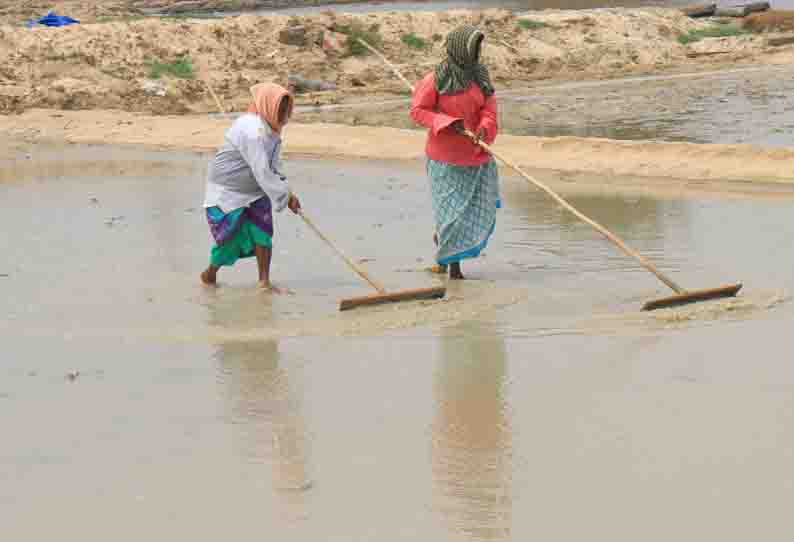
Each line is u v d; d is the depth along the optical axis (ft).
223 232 72.69
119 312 67.67
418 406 49.37
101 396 51.88
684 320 61.82
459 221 73.46
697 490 39.58
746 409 47.42
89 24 221.25
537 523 37.45
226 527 37.88
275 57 229.45
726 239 83.46
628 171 114.11
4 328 64.54
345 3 524.11
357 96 216.74
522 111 187.11
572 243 84.79
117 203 107.45
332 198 107.86
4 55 205.57
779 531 36.27
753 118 163.84
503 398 50.08
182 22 229.04
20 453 45.03
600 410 48.08
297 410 49.37
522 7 446.19
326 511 38.91
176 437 46.39
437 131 71.97
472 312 65.31
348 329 62.34
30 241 90.22
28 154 145.79
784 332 58.65
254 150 70.49
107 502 40.14
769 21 312.09
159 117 173.17
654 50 273.33
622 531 36.68
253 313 66.69
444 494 39.96
